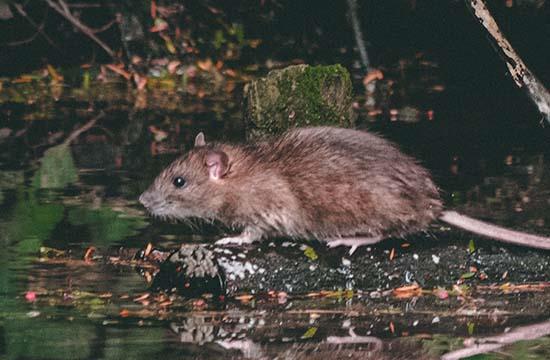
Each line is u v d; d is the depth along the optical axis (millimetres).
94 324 10727
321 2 30406
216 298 11680
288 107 16719
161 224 14625
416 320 10945
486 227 12062
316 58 29391
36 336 10344
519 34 27906
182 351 9930
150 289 11961
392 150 12188
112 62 29141
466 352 9938
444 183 17094
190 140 20562
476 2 16859
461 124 22328
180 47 29266
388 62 28844
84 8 29953
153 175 17688
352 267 11938
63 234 14156
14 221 14734
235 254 11914
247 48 29719
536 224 14469
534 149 19938
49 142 20531
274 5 30781
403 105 24453
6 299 11555
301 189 12062
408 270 12031
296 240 12414
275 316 11062
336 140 12250
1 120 22938
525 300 11648
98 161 18781
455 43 29203
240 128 21625
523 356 9852
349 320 10930
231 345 10133
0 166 18422
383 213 11930
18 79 27891
